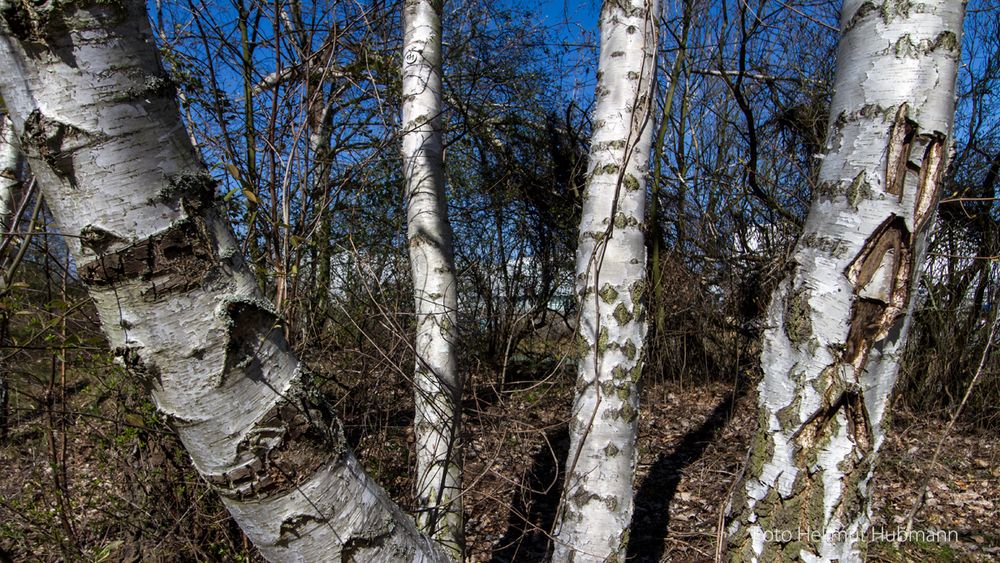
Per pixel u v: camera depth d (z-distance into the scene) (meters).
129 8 0.88
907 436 5.83
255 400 0.99
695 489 4.80
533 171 8.29
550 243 8.39
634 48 2.34
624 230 2.31
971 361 6.22
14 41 0.84
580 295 2.42
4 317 2.25
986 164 6.21
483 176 7.93
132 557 2.84
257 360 0.99
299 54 2.42
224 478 1.00
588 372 2.35
